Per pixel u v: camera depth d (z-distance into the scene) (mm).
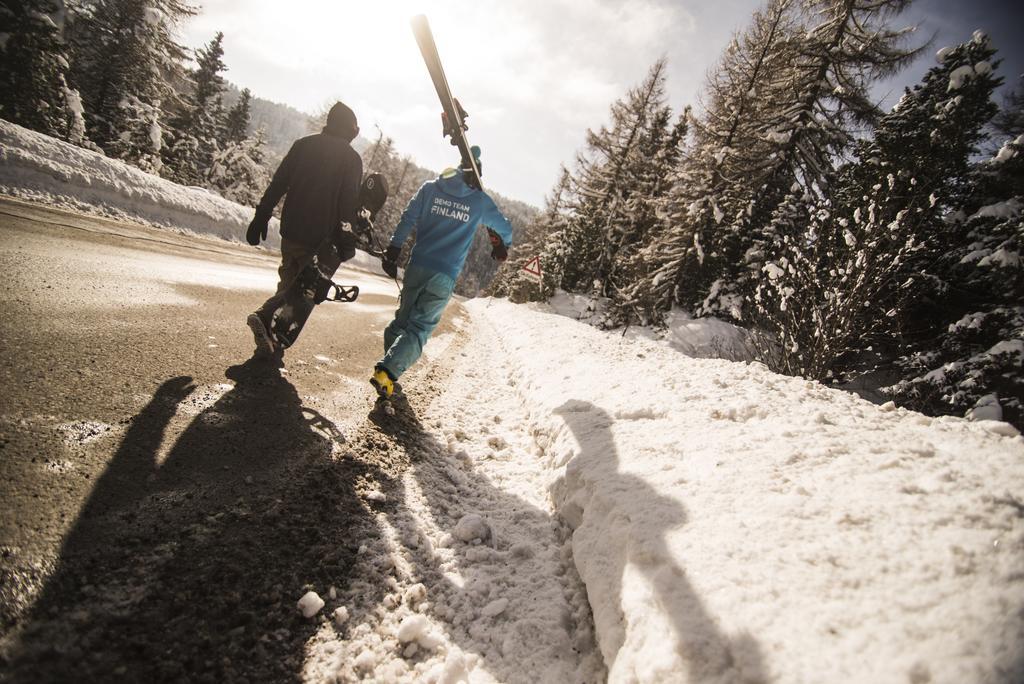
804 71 16547
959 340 10258
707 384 3543
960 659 983
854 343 7098
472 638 1628
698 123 18406
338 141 3244
